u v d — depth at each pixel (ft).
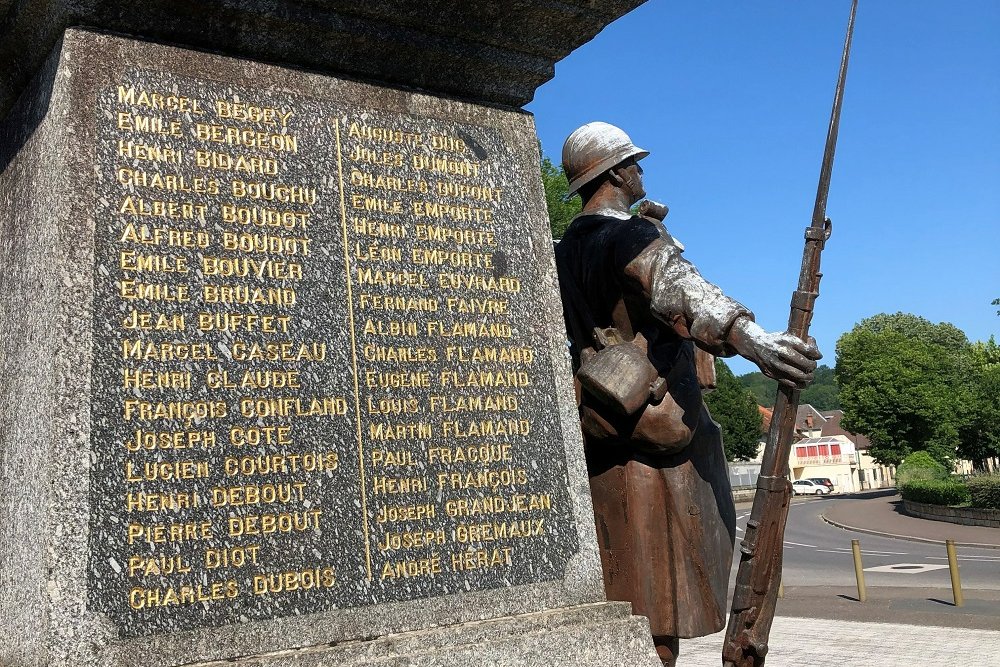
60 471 8.48
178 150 9.78
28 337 9.43
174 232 9.54
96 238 9.14
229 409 9.37
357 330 10.36
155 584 8.63
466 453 10.71
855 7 11.34
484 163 11.96
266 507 9.32
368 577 9.70
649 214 12.66
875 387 161.58
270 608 9.10
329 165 10.70
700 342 11.24
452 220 11.47
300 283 10.12
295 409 9.73
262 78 10.54
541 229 12.23
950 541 40.93
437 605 10.02
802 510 134.31
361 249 10.66
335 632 9.35
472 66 12.14
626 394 12.07
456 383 10.89
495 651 9.73
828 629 35.55
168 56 9.99
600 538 12.99
